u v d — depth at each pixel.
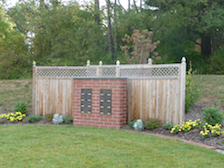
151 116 9.28
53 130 8.17
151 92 9.31
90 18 23.84
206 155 5.56
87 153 5.60
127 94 9.79
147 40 15.21
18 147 6.06
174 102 8.80
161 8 22.89
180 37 23.34
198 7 22.23
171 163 4.99
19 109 11.16
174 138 7.31
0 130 8.21
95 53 22.72
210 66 20.61
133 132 8.16
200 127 7.80
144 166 4.82
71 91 10.84
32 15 22.50
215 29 22.52
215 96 11.54
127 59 16.02
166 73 9.02
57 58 21.89
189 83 10.17
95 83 9.58
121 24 22.02
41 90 11.35
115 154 5.54
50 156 5.37
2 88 14.94
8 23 25.89
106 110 9.31
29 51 23.09
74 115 9.94
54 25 21.86
